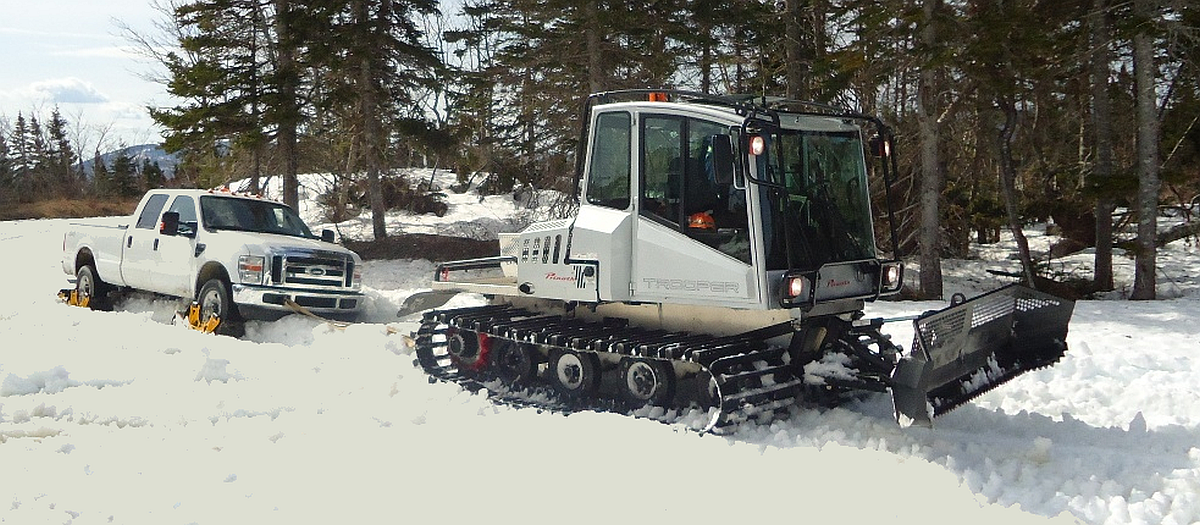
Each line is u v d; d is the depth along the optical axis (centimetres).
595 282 739
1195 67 1683
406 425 693
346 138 2611
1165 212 2602
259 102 2294
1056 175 2256
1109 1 1734
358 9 2334
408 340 1002
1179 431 647
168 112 2362
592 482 551
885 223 2119
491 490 534
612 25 2089
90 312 1252
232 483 541
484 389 808
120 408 716
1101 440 641
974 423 688
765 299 654
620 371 747
